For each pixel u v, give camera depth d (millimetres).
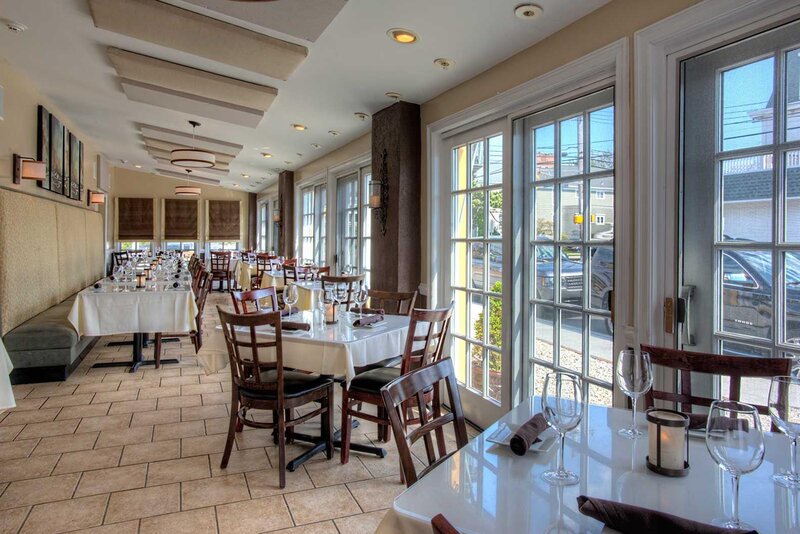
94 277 8531
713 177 2006
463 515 992
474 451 1311
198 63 3967
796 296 1759
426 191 4066
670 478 1155
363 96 4125
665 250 2164
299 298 5316
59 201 6496
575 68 2580
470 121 3520
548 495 1076
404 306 3785
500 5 2490
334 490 2520
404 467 1310
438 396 2135
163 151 8742
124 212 12617
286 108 4789
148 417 3504
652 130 2178
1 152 4410
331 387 2898
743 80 1908
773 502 1038
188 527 2168
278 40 3238
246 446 3049
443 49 3043
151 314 4672
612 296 2447
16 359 4184
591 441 1380
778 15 1776
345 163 6254
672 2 2092
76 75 4852
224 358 2992
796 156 1756
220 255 11586
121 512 2275
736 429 940
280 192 9156
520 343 3152
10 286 4309
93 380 4387
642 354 1442
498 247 3375
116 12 3070
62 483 2533
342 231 6809
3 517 2215
